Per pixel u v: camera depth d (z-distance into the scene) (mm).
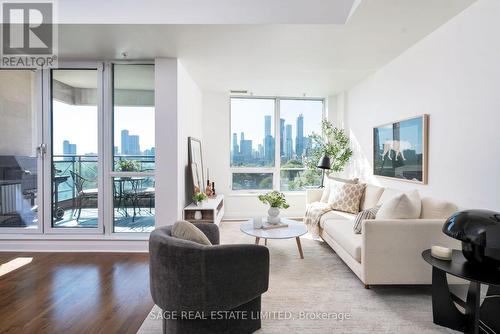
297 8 2488
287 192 5508
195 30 2623
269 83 4555
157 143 3377
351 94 4836
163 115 3375
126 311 2088
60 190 3516
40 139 3447
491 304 1809
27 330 1856
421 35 2775
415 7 2260
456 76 2428
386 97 3645
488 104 2119
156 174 3389
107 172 3484
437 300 1891
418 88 2963
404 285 2463
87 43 2934
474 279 1536
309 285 2488
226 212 5293
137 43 2926
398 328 1861
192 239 1729
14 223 3500
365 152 4301
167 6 2498
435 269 1892
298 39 2820
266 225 3197
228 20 2494
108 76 3459
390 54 3277
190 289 1582
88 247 3398
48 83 3436
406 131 3164
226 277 1619
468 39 2287
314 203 4266
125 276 2688
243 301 1694
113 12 2492
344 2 2480
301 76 4148
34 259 3131
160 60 3357
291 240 3848
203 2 2494
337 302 2193
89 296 2307
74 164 3502
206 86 4758
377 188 3547
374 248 2260
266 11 2494
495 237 1565
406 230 2258
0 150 3490
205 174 5215
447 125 2551
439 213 2373
